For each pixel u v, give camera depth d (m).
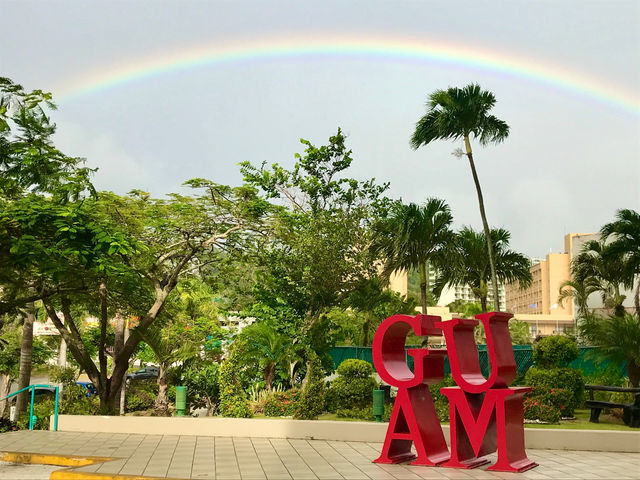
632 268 27.16
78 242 15.09
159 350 22.88
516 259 29.11
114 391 22.11
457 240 27.31
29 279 19.31
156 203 24.38
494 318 11.51
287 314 25.33
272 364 22.67
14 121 17.16
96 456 12.52
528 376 18.03
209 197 24.69
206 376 24.72
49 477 11.23
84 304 25.05
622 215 26.50
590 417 16.30
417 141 25.20
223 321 29.67
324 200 30.61
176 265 24.80
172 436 15.55
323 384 17.97
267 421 15.29
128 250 15.23
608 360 19.12
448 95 24.17
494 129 24.61
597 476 10.35
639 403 15.34
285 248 26.09
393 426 11.72
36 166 17.52
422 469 11.08
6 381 37.09
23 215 15.02
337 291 26.64
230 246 25.39
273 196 31.27
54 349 41.03
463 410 11.33
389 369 12.06
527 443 13.52
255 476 10.48
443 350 12.13
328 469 11.09
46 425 18.95
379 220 28.33
